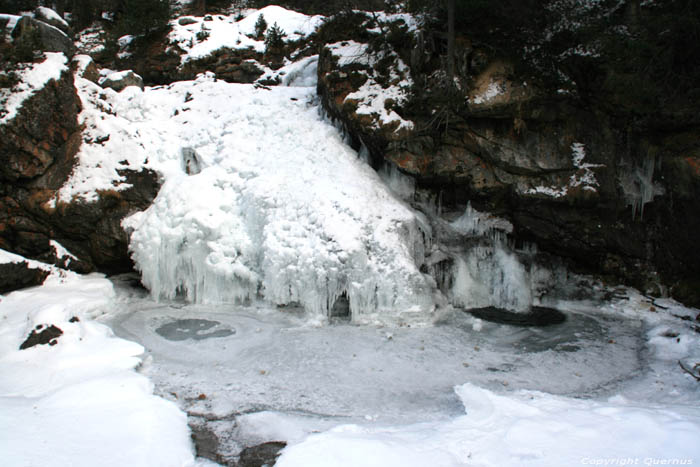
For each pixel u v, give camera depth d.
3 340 6.25
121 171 9.66
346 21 11.07
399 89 9.62
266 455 4.26
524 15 8.72
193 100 12.43
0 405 4.46
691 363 6.24
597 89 8.46
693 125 7.98
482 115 8.88
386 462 3.74
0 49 9.32
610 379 6.00
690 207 8.05
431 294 8.45
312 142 10.16
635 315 8.23
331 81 10.28
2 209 9.00
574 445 3.80
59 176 9.40
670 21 7.68
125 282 9.45
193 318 8.03
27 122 8.91
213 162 10.41
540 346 7.08
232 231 9.04
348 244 7.99
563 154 8.79
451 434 4.26
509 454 3.78
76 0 17.25
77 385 5.00
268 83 14.50
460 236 9.44
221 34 15.46
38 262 8.69
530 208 9.02
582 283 9.18
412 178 9.78
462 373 6.18
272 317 8.13
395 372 6.20
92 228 9.33
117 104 11.28
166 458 4.00
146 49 15.31
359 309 7.95
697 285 8.31
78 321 6.85
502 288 9.06
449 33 8.73
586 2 9.02
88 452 3.89
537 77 8.71
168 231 8.81
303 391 5.68
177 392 5.53
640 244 8.74
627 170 8.60
